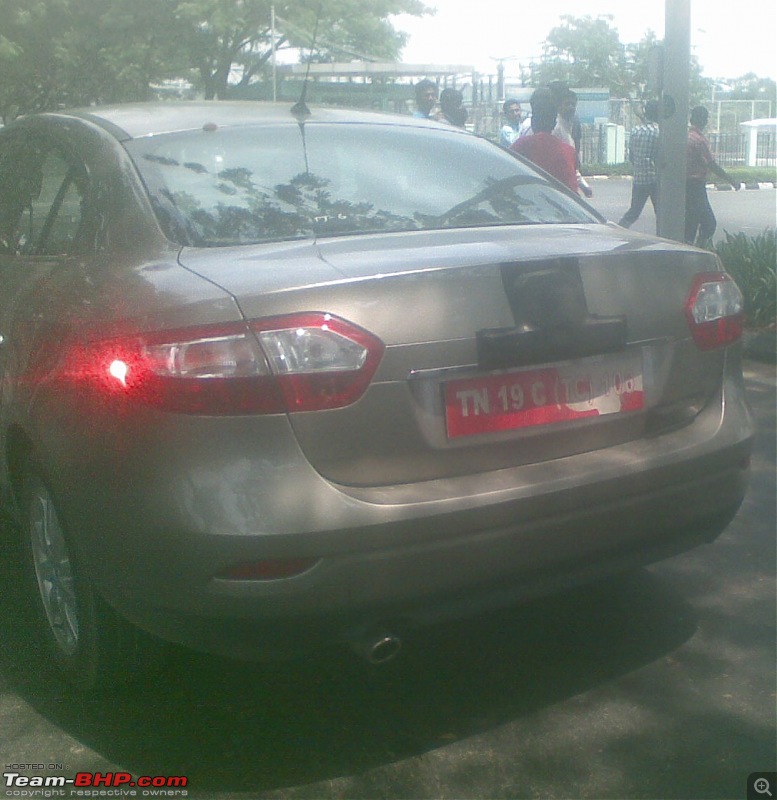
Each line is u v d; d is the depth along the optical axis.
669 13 8.86
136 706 3.45
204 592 2.82
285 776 3.09
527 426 3.11
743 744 3.24
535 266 3.10
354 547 2.84
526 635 3.91
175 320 2.87
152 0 33.62
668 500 3.30
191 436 2.81
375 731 3.31
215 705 3.46
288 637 2.88
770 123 46.59
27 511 3.62
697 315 3.46
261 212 3.49
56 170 3.92
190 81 41.75
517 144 8.65
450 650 3.81
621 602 4.19
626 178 35.78
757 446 6.39
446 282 2.98
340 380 2.84
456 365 2.98
